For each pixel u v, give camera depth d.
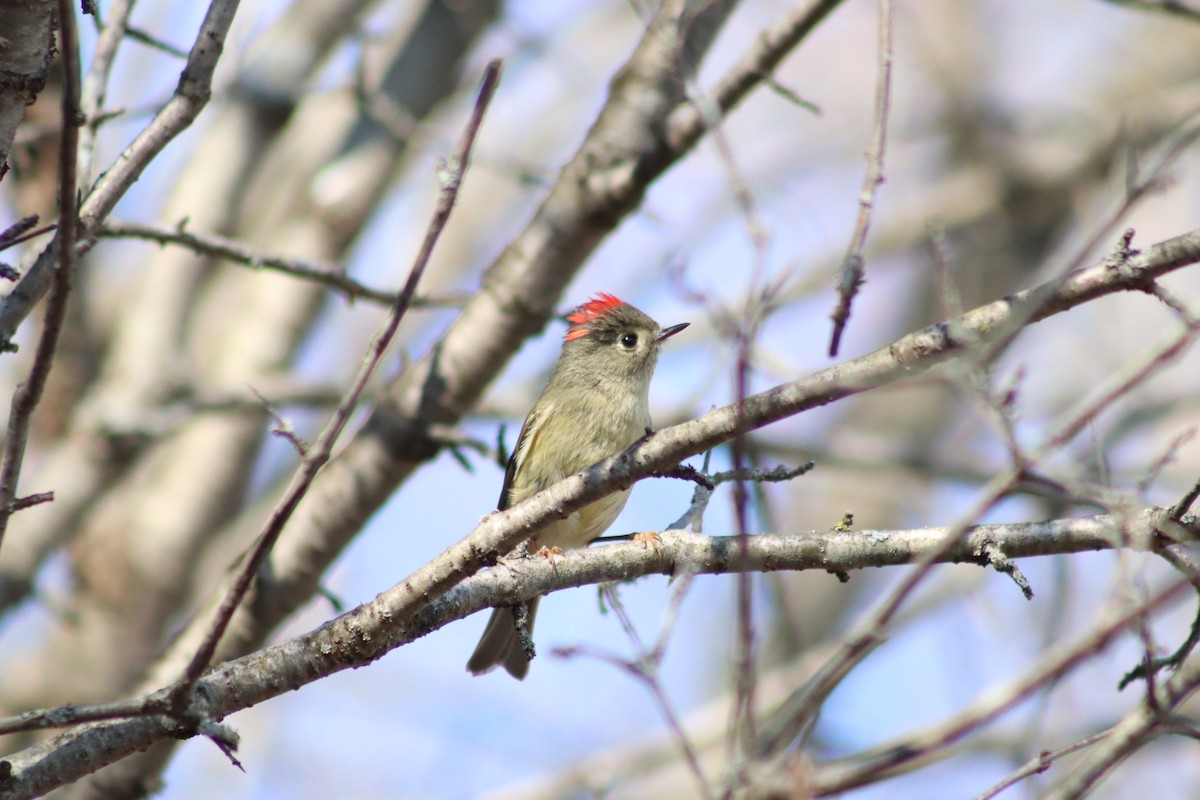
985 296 20.38
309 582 10.95
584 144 10.95
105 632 13.81
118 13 7.64
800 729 5.95
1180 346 5.70
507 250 11.05
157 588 14.07
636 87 10.82
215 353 14.98
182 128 6.56
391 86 14.62
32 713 5.43
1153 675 6.23
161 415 13.09
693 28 10.86
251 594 10.84
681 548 7.32
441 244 19.47
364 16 14.91
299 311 14.98
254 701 6.45
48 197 11.29
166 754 10.88
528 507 6.67
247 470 14.66
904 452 15.46
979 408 5.89
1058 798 6.38
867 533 7.17
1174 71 20.50
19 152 10.27
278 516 5.41
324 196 14.67
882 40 6.58
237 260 9.66
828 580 18.83
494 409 15.26
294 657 6.54
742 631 5.82
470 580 7.11
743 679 5.84
